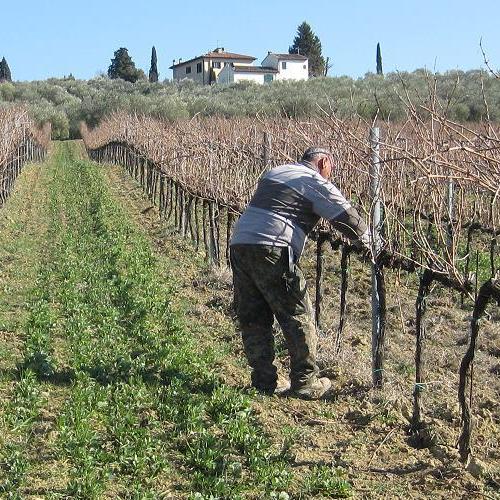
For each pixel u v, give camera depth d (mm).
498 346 8789
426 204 10031
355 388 7746
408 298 10133
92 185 25250
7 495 6312
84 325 9266
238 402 7391
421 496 6324
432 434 6895
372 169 7473
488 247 11812
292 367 7566
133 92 67062
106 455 6691
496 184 5961
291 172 7414
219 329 9391
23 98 69750
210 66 93625
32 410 7320
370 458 6758
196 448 6777
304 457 6766
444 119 6094
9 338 9094
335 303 10180
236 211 10773
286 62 87250
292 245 7367
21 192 24469
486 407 7375
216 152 12250
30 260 12953
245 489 6395
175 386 7699
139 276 11180
